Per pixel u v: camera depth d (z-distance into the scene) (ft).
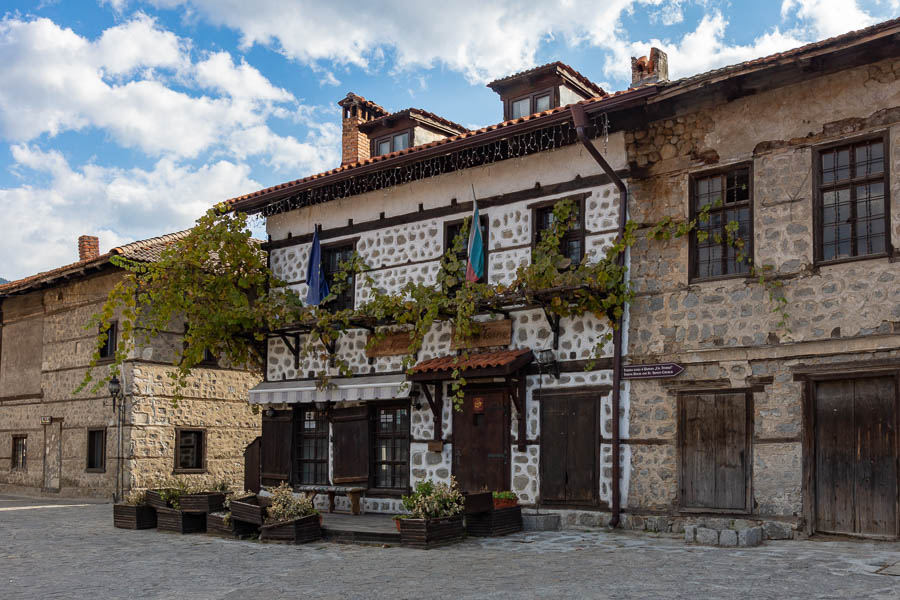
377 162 49.80
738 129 39.40
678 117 41.24
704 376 38.88
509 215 47.01
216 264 56.65
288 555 34.94
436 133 67.62
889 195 34.88
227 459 71.26
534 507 43.42
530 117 42.96
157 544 39.04
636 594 24.07
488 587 26.08
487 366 43.14
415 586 26.78
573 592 24.72
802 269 36.76
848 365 34.99
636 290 41.50
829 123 36.81
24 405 79.25
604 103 40.14
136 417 65.62
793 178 37.52
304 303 56.13
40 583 29.50
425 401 48.80
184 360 55.42
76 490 70.85
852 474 34.76
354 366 52.60
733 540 33.45
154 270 54.85
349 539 38.60
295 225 57.62
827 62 36.29
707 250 40.11
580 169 44.47
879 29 33.91
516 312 45.65
